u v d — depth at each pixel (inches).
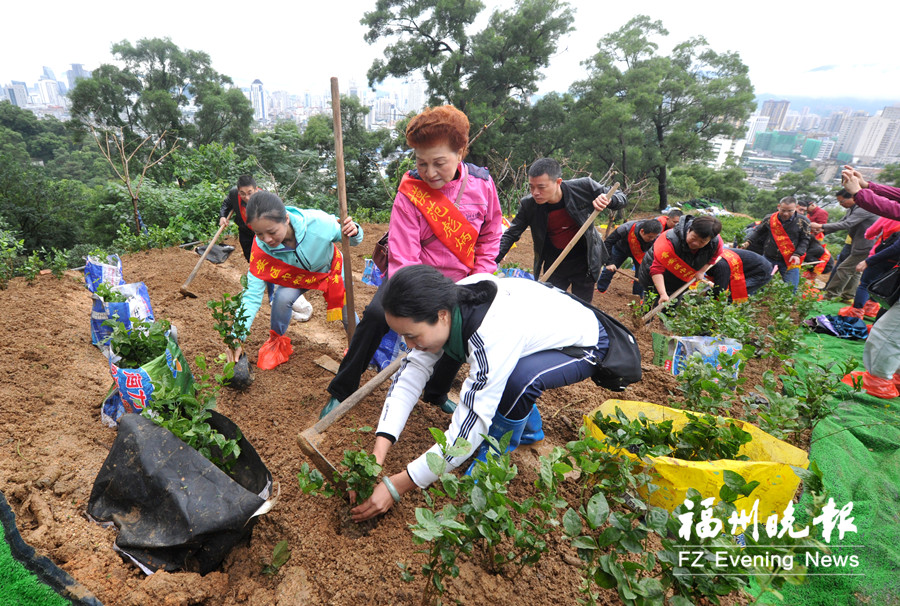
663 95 1132.5
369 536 83.4
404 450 107.4
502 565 78.5
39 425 101.8
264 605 71.7
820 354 187.3
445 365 101.5
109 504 77.9
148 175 1050.7
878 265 185.5
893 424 134.1
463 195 107.0
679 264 190.2
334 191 904.9
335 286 143.6
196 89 1403.8
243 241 197.5
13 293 177.2
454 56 935.7
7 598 62.8
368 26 961.5
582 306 93.5
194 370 133.3
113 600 66.5
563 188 161.9
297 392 129.7
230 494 74.7
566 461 88.0
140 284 140.3
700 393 107.3
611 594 76.0
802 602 80.6
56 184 917.8
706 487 80.7
